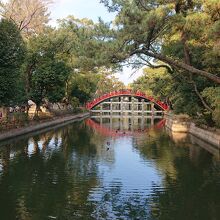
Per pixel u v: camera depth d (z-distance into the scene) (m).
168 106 111.62
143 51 27.41
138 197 22.95
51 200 22.11
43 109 85.50
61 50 60.78
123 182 26.59
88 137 56.25
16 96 43.69
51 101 63.72
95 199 22.47
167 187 25.36
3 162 33.38
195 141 50.28
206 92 39.47
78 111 108.50
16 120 54.16
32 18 62.38
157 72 78.50
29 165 32.19
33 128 58.72
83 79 89.62
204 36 34.75
